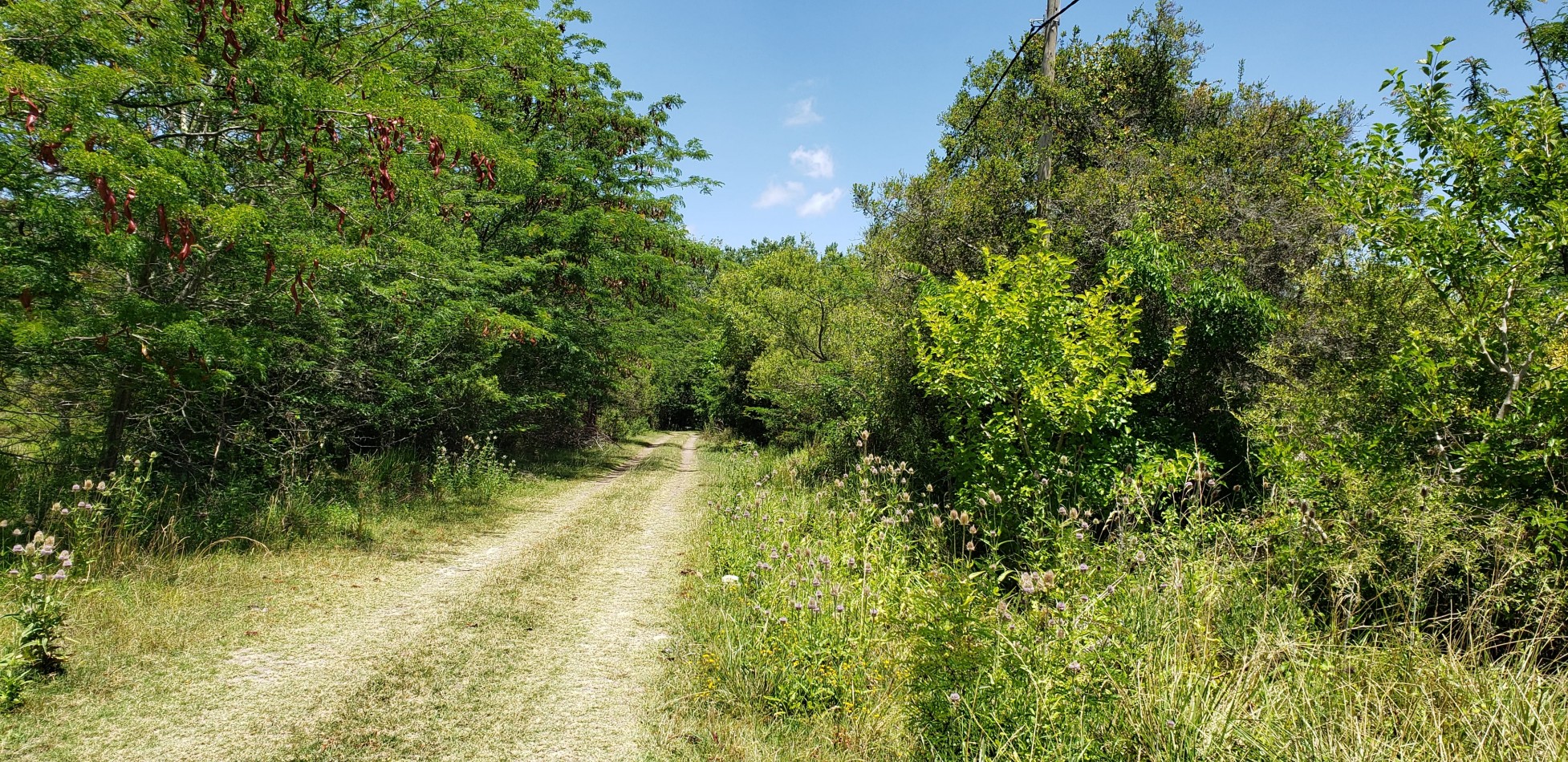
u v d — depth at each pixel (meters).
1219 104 17.09
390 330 10.98
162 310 5.96
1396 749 3.17
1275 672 3.84
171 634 4.57
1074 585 4.87
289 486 8.41
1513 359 5.32
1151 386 7.80
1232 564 5.20
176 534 6.39
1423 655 3.96
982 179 12.88
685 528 9.64
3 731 3.28
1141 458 8.27
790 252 23.23
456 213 11.71
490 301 13.97
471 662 4.52
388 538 8.01
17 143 5.03
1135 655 3.70
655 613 5.73
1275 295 11.37
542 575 6.76
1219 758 3.06
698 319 25.69
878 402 12.09
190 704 3.71
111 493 6.39
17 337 5.26
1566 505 4.60
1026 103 15.24
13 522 6.05
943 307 8.97
